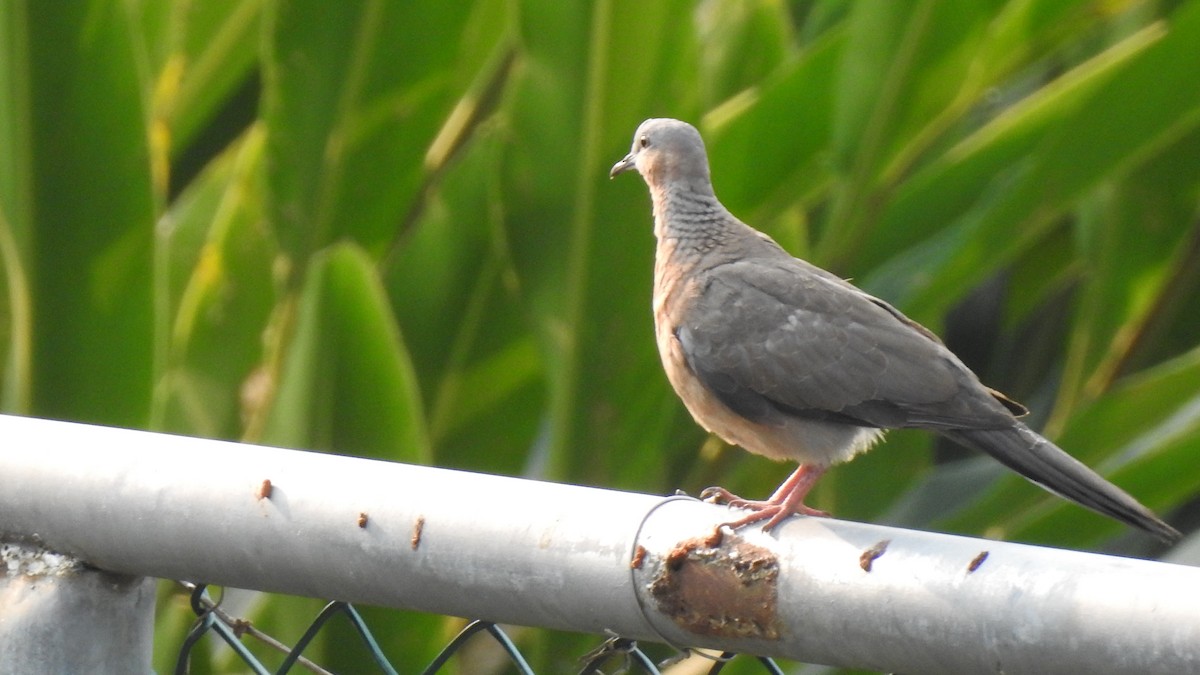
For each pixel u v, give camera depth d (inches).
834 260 507.8
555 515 161.0
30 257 410.9
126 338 417.1
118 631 188.7
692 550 155.9
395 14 471.8
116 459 178.9
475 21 478.0
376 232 509.7
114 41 405.1
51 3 400.2
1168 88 467.5
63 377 416.8
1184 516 633.0
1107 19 562.3
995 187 523.8
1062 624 134.9
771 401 301.4
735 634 156.2
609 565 158.6
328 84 481.1
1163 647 129.7
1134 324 589.9
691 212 334.3
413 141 493.7
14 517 185.0
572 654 419.8
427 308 520.4
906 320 307.3
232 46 584.7
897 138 484.1
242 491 171.9
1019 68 499.2
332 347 396.2
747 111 479.5
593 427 447.5
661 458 467.8
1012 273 677.9
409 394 398.3
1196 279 602.9
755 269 315.3
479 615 168.7
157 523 176.7
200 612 217.0
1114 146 480.4
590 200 432.5
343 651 378.9
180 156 658.8
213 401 501.7
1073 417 503.5
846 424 296.0
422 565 165.5
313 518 169.0
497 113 515.2
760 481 533.0
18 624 185.0
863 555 148.2
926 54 467.8
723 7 558.9
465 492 164.7
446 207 514.3
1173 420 495.8
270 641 223.0
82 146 408.5
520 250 446.9
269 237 502.0
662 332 322.3
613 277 435.5
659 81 426.3
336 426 402.9
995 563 140.6
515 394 531.5
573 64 427.2
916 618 144.1
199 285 502.3
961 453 695.7
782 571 152.3
